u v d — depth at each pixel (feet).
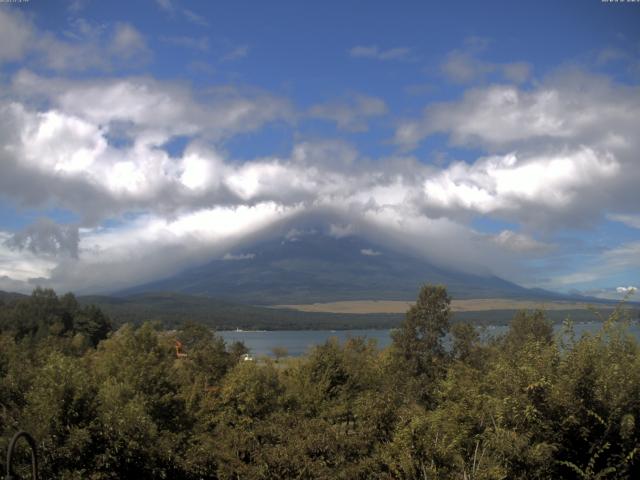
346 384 100.94
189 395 90.89
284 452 54.34
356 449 53.42
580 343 37.01
